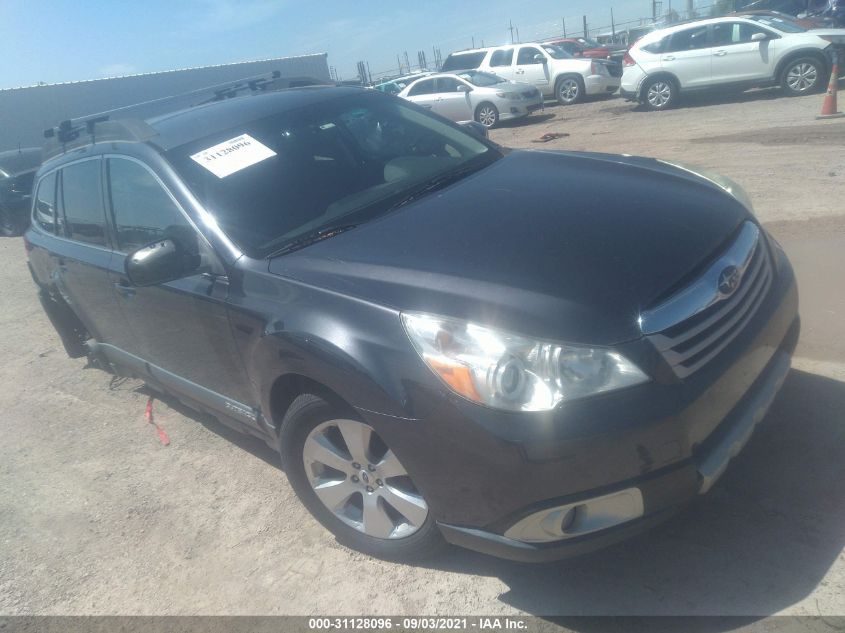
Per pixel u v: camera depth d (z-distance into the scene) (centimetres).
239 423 372
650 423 232
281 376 303
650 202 310
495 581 292
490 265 267
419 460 257
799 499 300
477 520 254
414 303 261
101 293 432
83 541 373
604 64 1912
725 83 1437
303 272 299
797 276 515
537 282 254
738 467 324
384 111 439
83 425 507
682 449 239
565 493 234
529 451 231
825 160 815
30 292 906
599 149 1124
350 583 307
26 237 541
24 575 354
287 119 405
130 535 370
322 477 319
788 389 375
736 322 269
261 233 335
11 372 638
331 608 295
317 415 298
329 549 330
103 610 321
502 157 413
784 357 304
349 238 314
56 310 562
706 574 273
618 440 230
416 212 328
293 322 286
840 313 448
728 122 1188
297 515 360
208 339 347
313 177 370
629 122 1404
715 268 269
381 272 280
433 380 246
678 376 240
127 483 420
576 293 247
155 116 446
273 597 308
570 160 388
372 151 402
